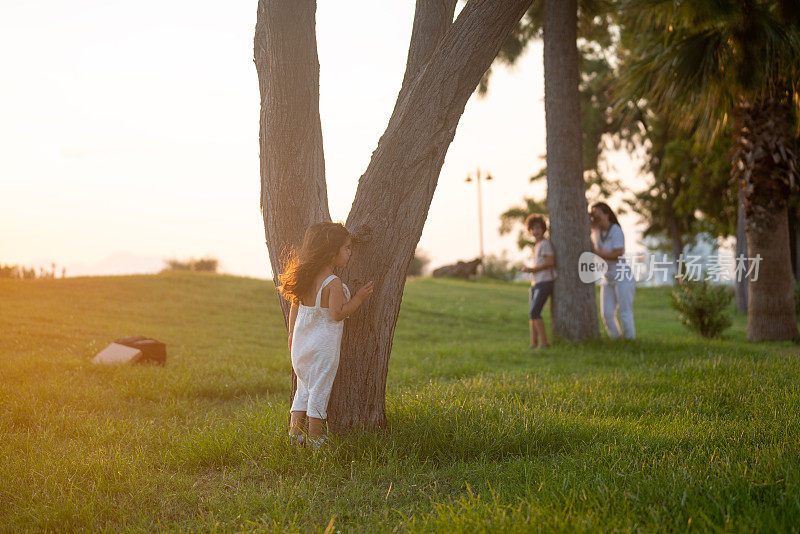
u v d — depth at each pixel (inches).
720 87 434.9
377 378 186.4
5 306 518.6
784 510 114.7
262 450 174.9
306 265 169.6
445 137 181.9
